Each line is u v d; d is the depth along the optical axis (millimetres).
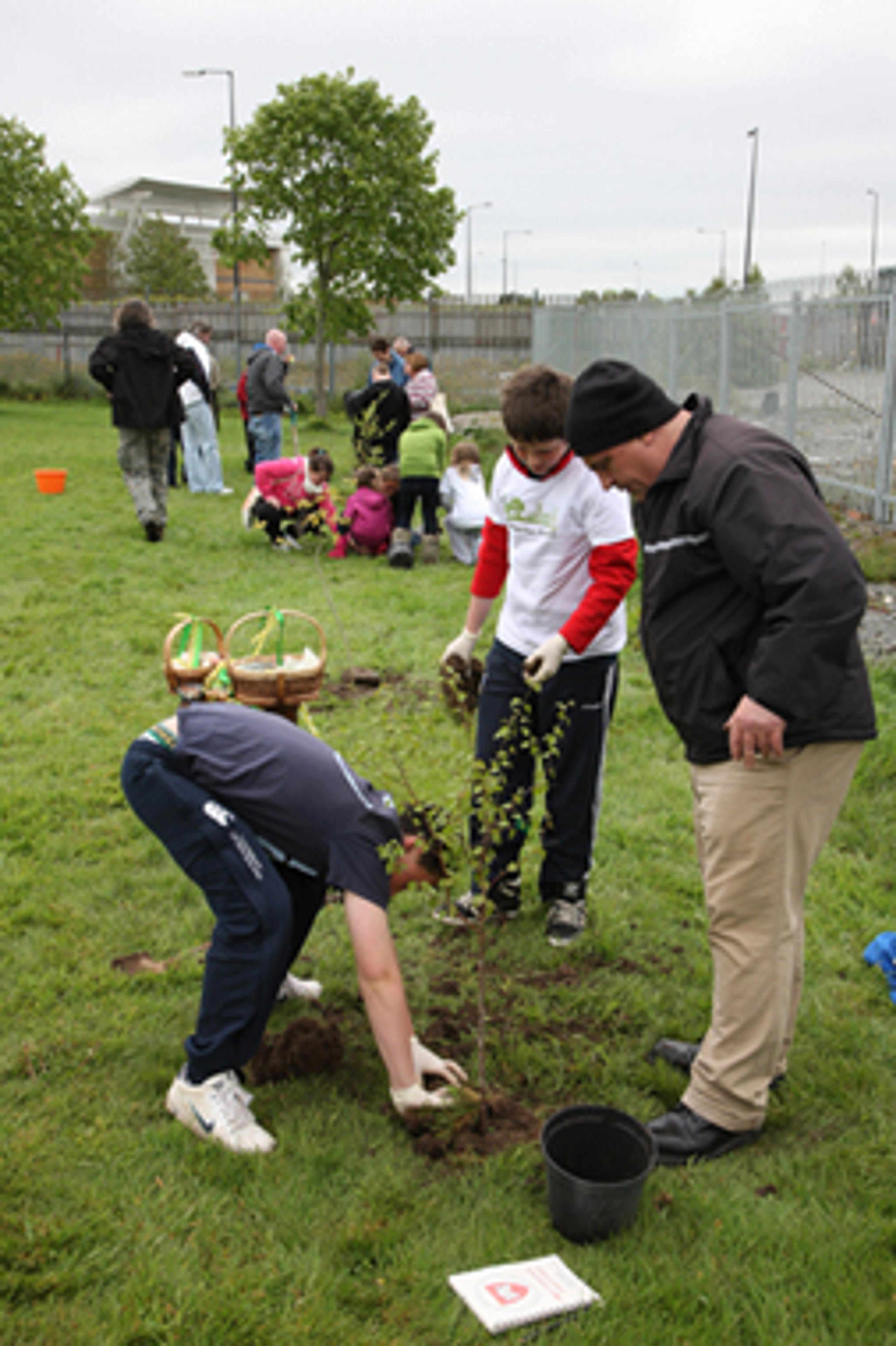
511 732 3004
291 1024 2953
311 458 9164
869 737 2338
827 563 2086
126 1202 2328
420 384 12477
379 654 6316
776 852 2342
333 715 5172
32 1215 2277
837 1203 2385
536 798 3793
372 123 21406
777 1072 2721
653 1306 2111
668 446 2369
